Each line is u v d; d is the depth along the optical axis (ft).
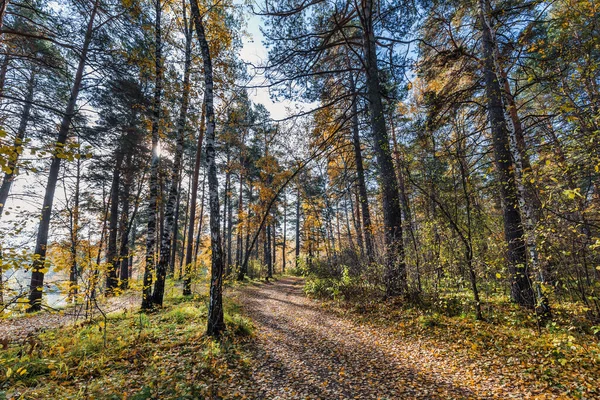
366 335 24.80
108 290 26.30
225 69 40.68
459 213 28.96
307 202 70.54
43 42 39.50
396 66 39.04
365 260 40.45
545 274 21.39
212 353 18.80
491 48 30.22
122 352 18.43
